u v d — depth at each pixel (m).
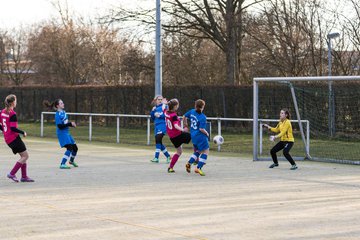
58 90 37.22
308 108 23.31
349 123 21.95
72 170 14.63
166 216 8.75
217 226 8.07
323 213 9.01
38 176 13.48
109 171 14.41
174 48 36.41
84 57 47.81
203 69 37.97
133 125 32.59
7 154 18.92
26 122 38.97
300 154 18.86
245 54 35.50
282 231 7.76
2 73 60.41
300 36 30.30
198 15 34.09
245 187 11.71
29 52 58.56
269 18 30.98
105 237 7.45
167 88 31.12
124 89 33.00
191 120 13.67
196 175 13.62
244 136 26.08
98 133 28.88
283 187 11.75
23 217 8.72
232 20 31.89
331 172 14.33
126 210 9.23
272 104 25.31
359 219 8.56
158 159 16.75
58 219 8.57
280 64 30.62
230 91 28.23
